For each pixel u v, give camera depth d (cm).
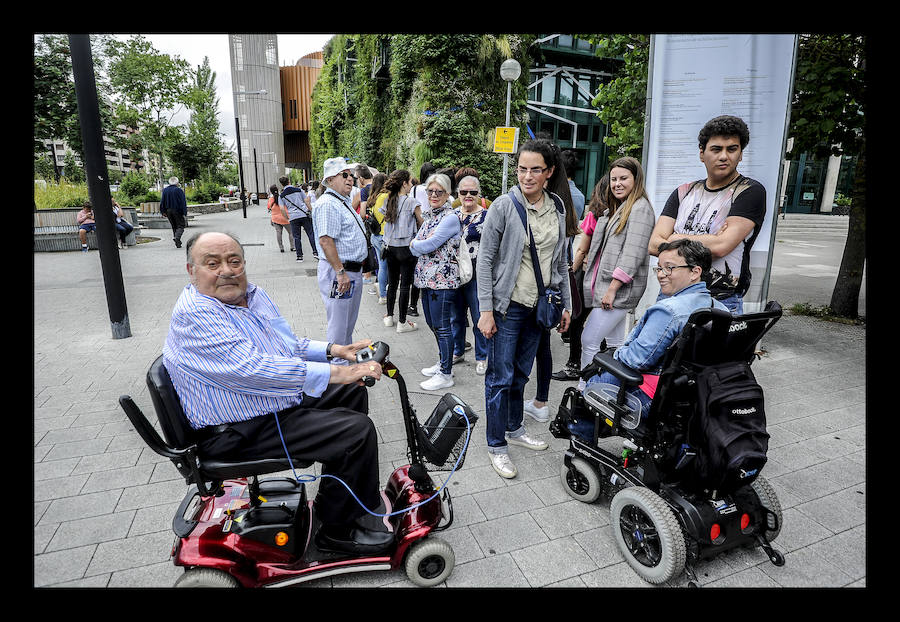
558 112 1898
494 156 1412
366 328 611
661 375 215
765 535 234
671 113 456
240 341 193
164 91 2472
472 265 407
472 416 224
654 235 338
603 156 2016
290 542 206
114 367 479
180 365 189
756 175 454
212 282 196
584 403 280
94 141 514
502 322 298
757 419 214
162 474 306
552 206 302
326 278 396
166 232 1812
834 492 294
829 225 1980
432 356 514
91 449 333
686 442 221
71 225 1366
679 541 210
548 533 257
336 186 383
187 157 3275
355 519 217
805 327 636
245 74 4659
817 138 613
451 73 1381
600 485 271
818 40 572
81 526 259
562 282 322
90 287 834
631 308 368
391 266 589
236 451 198
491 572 231
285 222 1223
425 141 1393
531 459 328
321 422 203
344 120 2741
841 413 398
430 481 229
